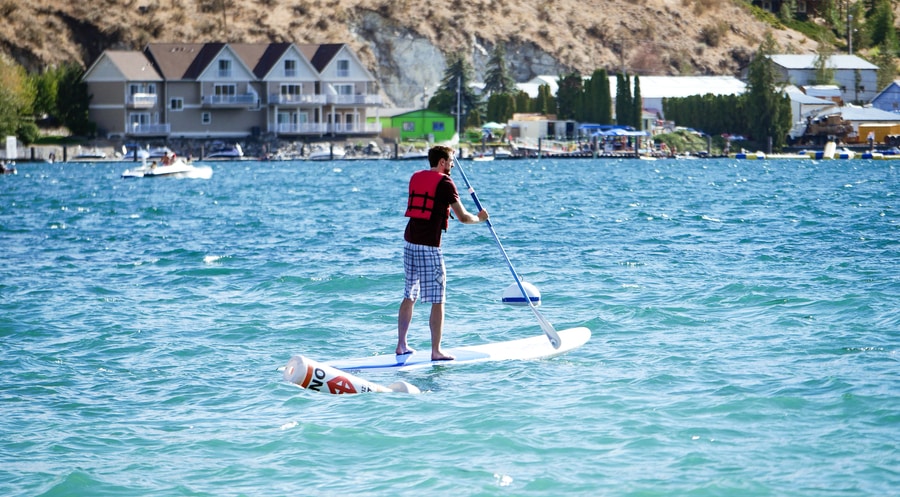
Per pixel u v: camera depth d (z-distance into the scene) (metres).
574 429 27.66
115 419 29.69
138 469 25.36
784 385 31.58
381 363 35.81
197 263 66.62
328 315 46.69
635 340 39.56
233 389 33.03
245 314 47.09
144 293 53.81
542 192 151.50
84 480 24.50
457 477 24.31
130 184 186.88
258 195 152.50
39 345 40.22
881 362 34.50
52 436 28.06
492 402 30.64
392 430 27.95
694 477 24.00
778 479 23.77
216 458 26.06
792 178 191.38
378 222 101.00
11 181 197.62
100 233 91.75
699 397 30.53
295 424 28.58
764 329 41.06
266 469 25.17
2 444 27.41
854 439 26.31
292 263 65.62
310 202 135.25
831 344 37.66
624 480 23.92
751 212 105.50
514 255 68.06
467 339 41.03
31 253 74.44
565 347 37.78
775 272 57.47
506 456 25.67
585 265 62.44
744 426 27.62
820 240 75.00
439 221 35.69
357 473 24.80
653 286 53.25
